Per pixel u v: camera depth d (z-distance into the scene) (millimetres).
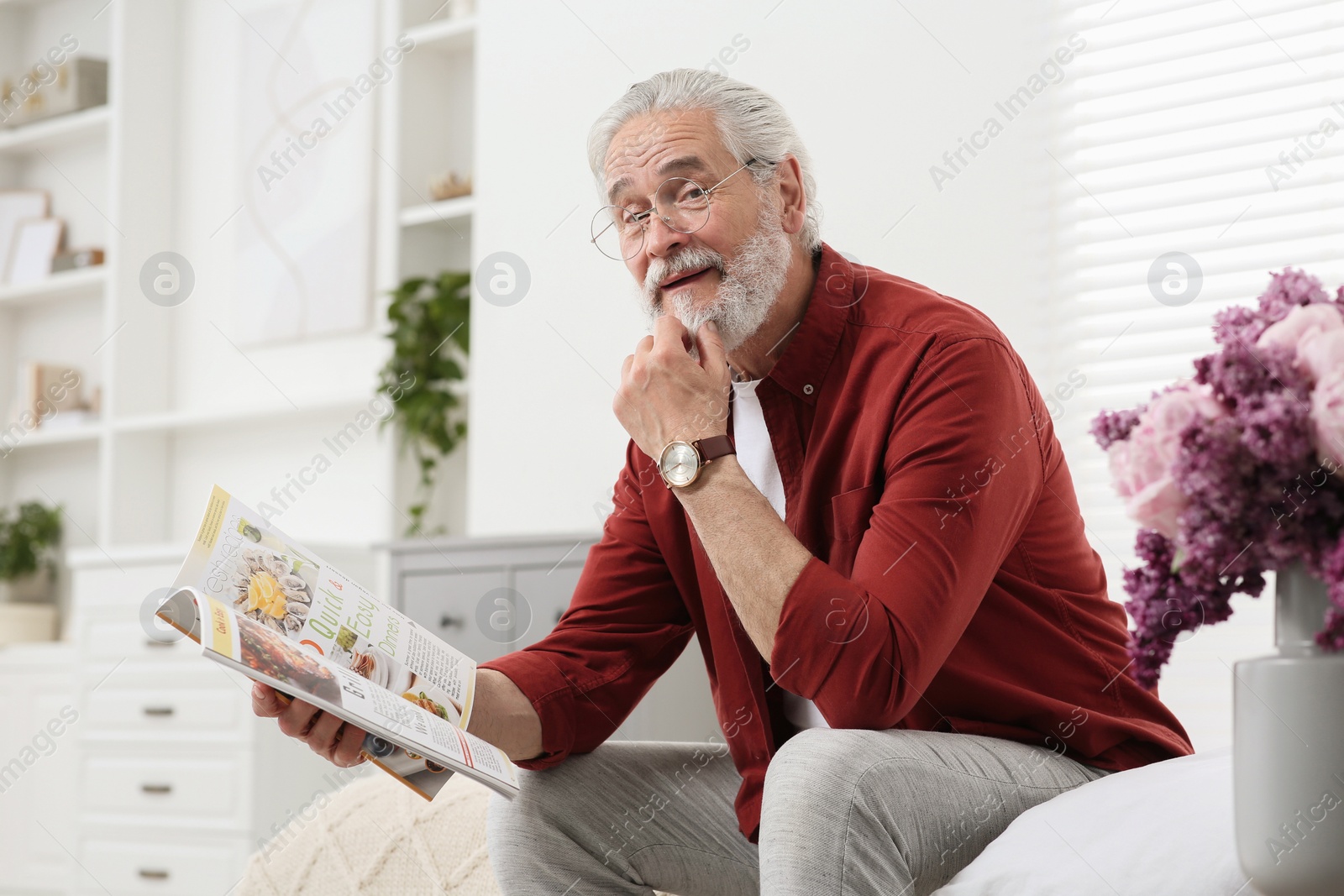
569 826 1215
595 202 3197
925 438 1134
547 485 3168
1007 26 2602
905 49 2717
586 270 3188
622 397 1210
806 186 1391
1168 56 2439
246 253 4152
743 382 1358
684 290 1308
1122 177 2479
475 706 1184
